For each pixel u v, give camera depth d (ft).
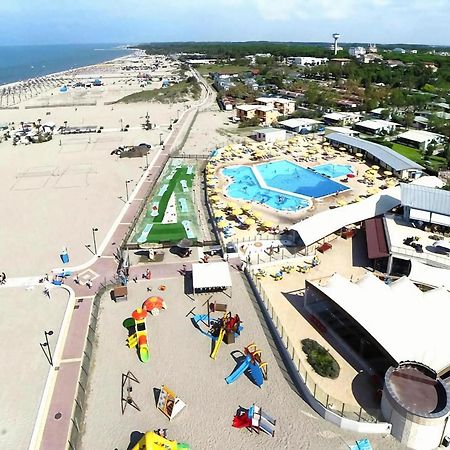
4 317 169.27
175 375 139.64
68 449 114.93
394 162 332.19
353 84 655.35
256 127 486.38
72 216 264.72
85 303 177.78
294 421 122.72
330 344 152.35
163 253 216.74
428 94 617.21
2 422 123.54
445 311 143.74
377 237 211.00
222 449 114.42
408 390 116.47
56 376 139.64
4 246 227.61
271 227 241.55
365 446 114.21
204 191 305.32
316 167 349.82
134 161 372.17
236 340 155.74
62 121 541.75
